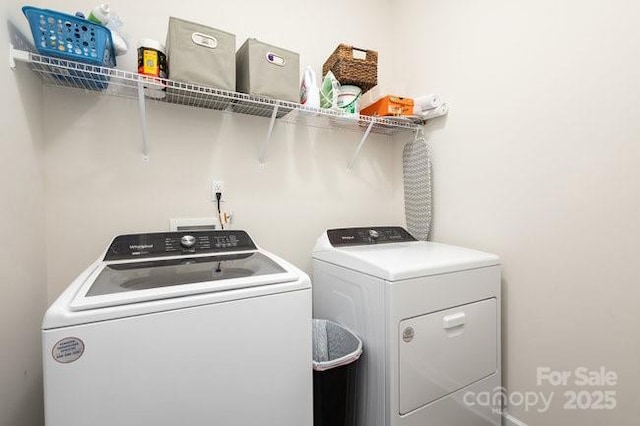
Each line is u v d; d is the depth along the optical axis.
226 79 1.32
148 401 0.77
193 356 0.81
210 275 0.98
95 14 1.12
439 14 1.85
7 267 0.92
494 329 1.43
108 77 1.22
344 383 1.17
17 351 0.98
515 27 1.46
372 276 1.22
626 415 1.15
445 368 1.26
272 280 0.94
